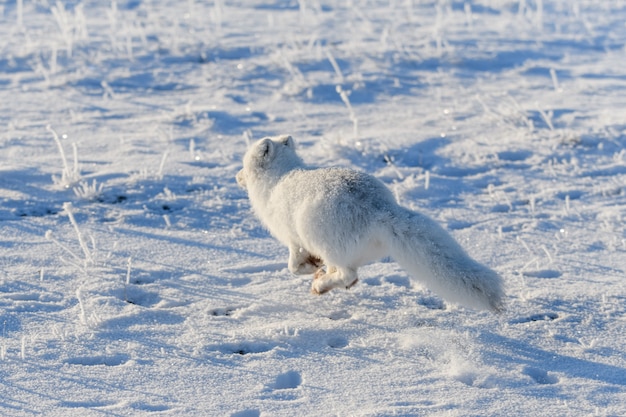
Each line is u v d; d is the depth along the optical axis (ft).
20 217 91.76
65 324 66.03
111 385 56.44
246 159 75.20
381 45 187.32
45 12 219.61
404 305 72.74
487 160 117.50
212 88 155.22
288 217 69.92
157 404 54.13
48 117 133.28
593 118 138.00
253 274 79.20
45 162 110.73
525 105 145.59
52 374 57.52
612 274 80.28
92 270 77.71
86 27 198.70
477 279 60.18
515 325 68.44
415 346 63.98
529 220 96.02
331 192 65.82
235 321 68.59
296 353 62.69
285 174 72.74
